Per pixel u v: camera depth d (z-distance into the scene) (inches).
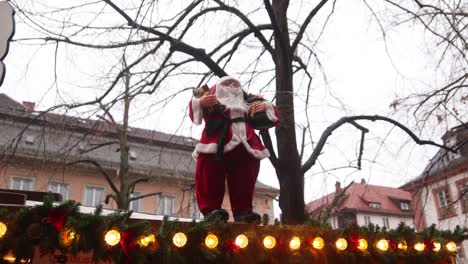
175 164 337.1
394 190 1424.7
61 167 306.0
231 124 162.9
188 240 130.5
